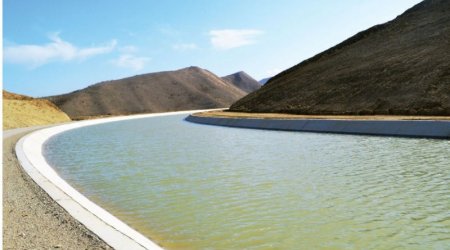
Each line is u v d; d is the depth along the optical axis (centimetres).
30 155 2445
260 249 1026
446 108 4109
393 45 7362
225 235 1133
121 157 2719
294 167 2117
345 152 2552
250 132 4278
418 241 1062
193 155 2691
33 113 6906
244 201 1490
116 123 7438
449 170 1891
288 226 1199
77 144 3700
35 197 1342
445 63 5184
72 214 1128
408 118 3694
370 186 1659
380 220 1238
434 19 7656
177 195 1606
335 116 4784
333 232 1141
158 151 2970
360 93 5709
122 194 1645
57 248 869
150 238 1114
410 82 5150
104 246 878
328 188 1647
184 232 1162
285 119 4506
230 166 2214
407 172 1889
